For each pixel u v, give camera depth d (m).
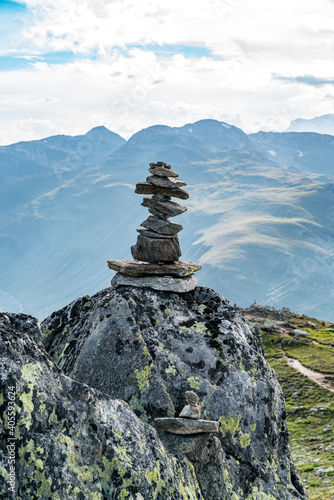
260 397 17.17
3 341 10.92
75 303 18.95
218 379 16.72
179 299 19.06
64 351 17.38
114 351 15.93
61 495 10.38
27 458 10.28
